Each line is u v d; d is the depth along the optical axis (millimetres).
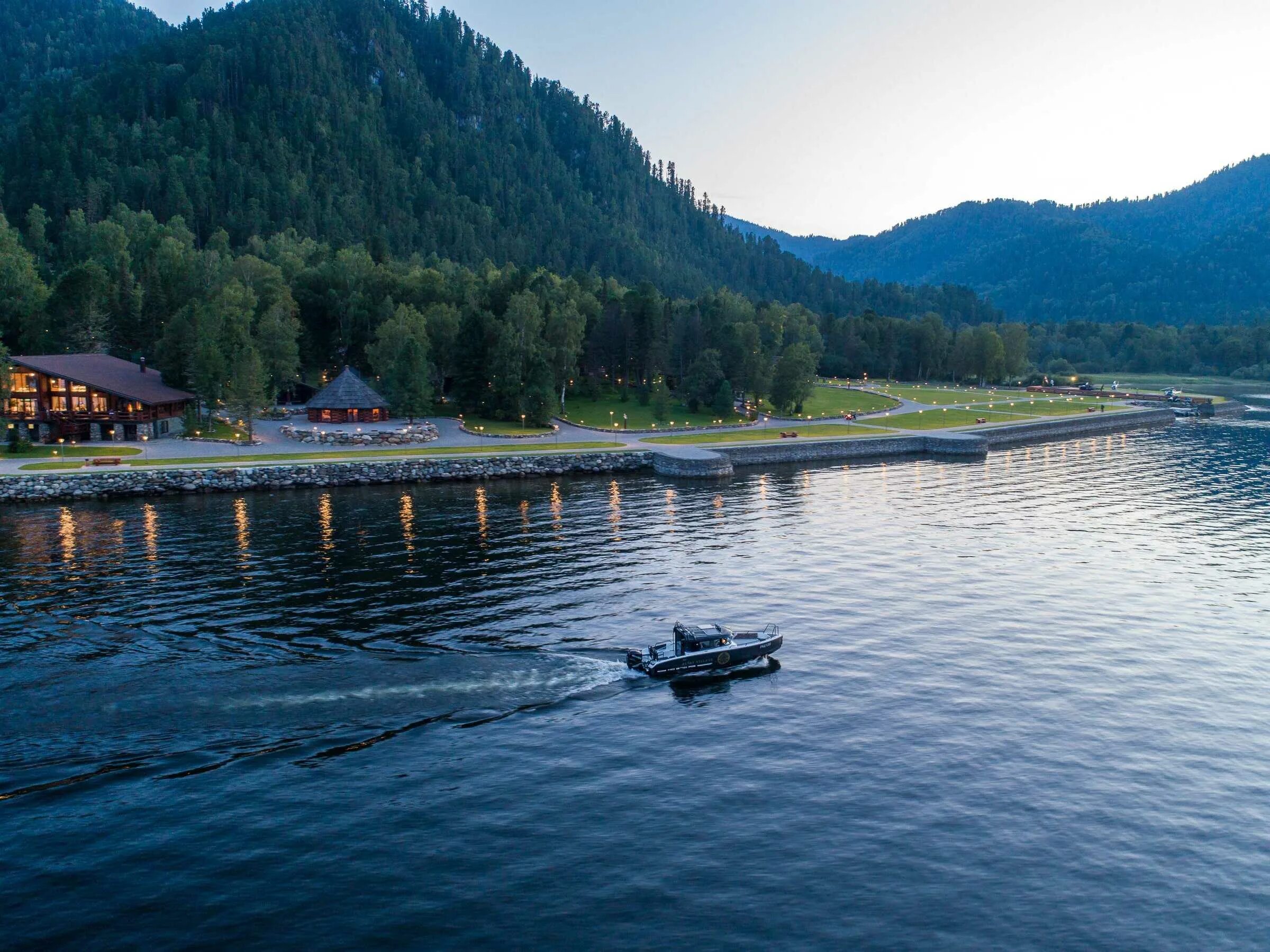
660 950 31328
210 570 74625
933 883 35031
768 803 40562
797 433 171875
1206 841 37969
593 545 86125
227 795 40312
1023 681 54469
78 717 46625
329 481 119562
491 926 32500
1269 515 104812
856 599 70188
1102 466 147750
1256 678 55250
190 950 31172
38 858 35812
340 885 34594
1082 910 33562
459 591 69875
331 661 54531
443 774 42656
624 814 39531
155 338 189750
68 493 108500
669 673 54062
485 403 174750
